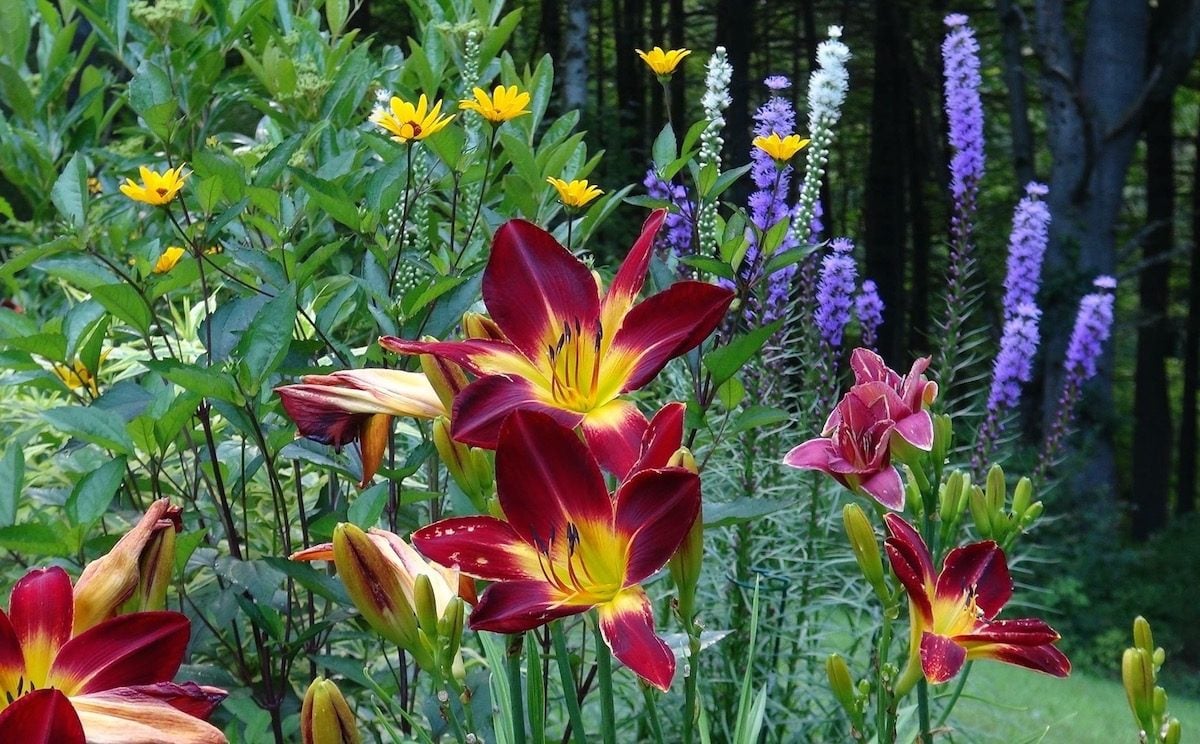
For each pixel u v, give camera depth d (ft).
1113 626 29.40
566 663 4.08
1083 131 36.55
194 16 11.48
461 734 3.93
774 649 9.77
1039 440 34.50
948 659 3.91
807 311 11.79
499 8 11.25
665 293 3.84
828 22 58.75
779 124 9.92
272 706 6.22
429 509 7.51
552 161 8.23
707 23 61.36
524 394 3.84
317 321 6.92
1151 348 51.78
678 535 3.48
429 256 7.83
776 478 10.81
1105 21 36.99
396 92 10.57
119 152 11.48
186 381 5.48
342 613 6.42
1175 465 69.82
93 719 3.18
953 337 13.73
